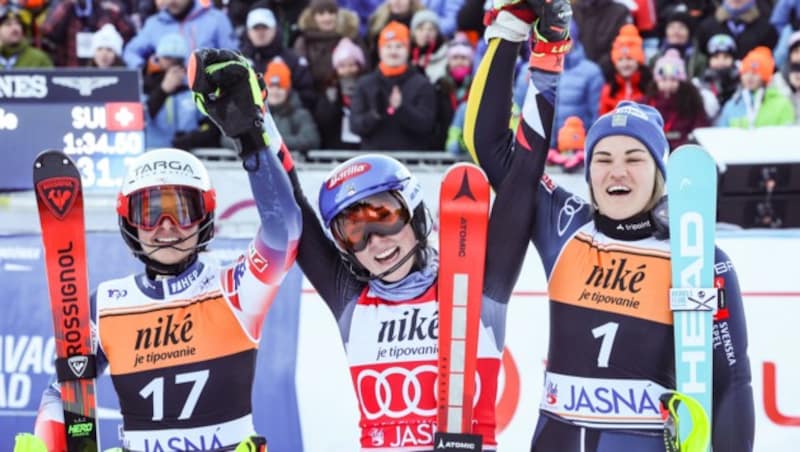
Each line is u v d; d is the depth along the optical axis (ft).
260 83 22.11
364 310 22.45
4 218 34.63
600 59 42.06
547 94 22.63
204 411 22.62
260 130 21.70
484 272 22.43
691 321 22.21
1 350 32.60
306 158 40.42
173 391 22.59
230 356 22.77
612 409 22.40
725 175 34.45
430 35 41.96
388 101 40.14
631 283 22.62
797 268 32.07
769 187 34.45
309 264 23.09
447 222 22.12
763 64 40.11
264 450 21.62
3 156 34.30
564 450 22.58
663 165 22.82
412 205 22.03
